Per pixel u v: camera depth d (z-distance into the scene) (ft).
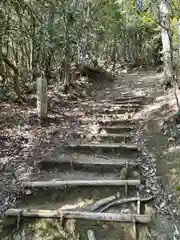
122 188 8.48
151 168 9.61
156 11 12.07
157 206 7.72
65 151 11.03
